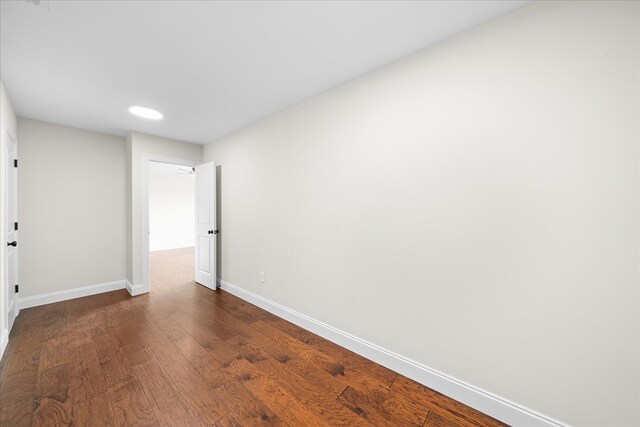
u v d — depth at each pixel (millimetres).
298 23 1469
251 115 2842
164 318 2705
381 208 1909
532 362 1326
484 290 1464
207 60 1824
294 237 2598
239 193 3350
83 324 2541
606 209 1149
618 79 1124
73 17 1390
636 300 1095
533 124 1313
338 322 2211
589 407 1193
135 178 3393
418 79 1717
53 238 3090
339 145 2184
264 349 2123
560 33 1244
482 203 1466
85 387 1639
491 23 1432
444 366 1615
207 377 1757
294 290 2605
